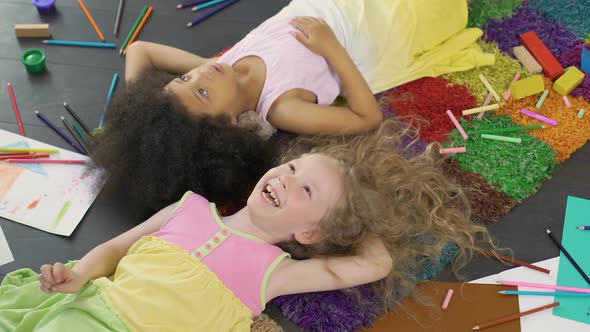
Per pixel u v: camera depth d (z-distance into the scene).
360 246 1.51
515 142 1.77
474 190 1.68
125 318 1.33
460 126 1.79
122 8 2.06
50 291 1.33
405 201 1.62
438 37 1.85
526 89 1.85
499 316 1.50
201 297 1.37
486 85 1.87
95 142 1.66
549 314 1.50
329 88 1.72
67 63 1.93
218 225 1.48
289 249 1.53
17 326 1.37
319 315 1.49
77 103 1.85
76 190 1.68
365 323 1.50
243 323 1.39
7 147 1.74
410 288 1.54
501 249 1.60
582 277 1.56
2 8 2.03
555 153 1.75
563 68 1.91
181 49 1.98
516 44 1.97
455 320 1.50
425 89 1.86
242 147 1.63
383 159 1.63
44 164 1.72
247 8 2.08
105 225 1.64
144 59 1.80
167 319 1.33
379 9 1.83
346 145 1.63
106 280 1.39
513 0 2.04
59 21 2.02
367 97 1.68
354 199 1.47
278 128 1.75
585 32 1.99
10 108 1.83
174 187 1.60
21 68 1.91
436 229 1.60
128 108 1.57
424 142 1.78
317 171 1.46
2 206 1.64
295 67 1.68
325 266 1.46
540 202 1.68
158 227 1.52
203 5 2.07
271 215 1.44
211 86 1.60
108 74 1.92
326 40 1.70
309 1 1.85
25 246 1.60
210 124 1.59
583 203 1.68
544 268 1.57
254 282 1.42
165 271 1.39
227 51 1.82
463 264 1.57
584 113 1.83
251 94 1.70
